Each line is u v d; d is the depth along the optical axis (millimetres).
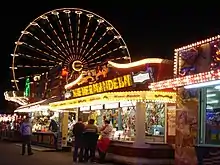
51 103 23875
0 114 42188
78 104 19531
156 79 15156
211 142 11867
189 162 12414
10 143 32562
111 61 17312
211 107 11992
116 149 16734
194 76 11852
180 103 13109
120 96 15727
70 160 17734
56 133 23891
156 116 16281
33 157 18953
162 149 15320
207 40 12094
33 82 33250
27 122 20469
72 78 23578
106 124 17234
